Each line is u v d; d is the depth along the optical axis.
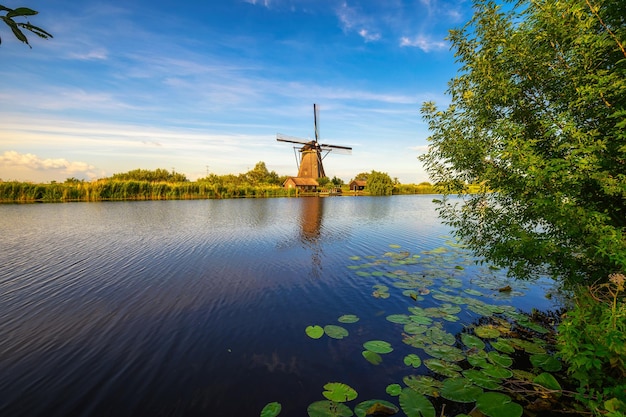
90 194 41.44
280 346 5.54
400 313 6.93
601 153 4.46
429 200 50.97
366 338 5.78
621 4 3.89
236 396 4.20
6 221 21.02
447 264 11.13
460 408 3.83
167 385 4.46
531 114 5.60
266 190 58.22
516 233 5.50
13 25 1.32
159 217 24.47
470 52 6.34
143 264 10.90
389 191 71.75
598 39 3.89
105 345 5.57
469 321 6.41
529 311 6.92
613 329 3.27
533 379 4.29
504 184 5.84
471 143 6.20
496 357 4.87
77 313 6.89
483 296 7.89
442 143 7.04
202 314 6.91
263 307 7.33
